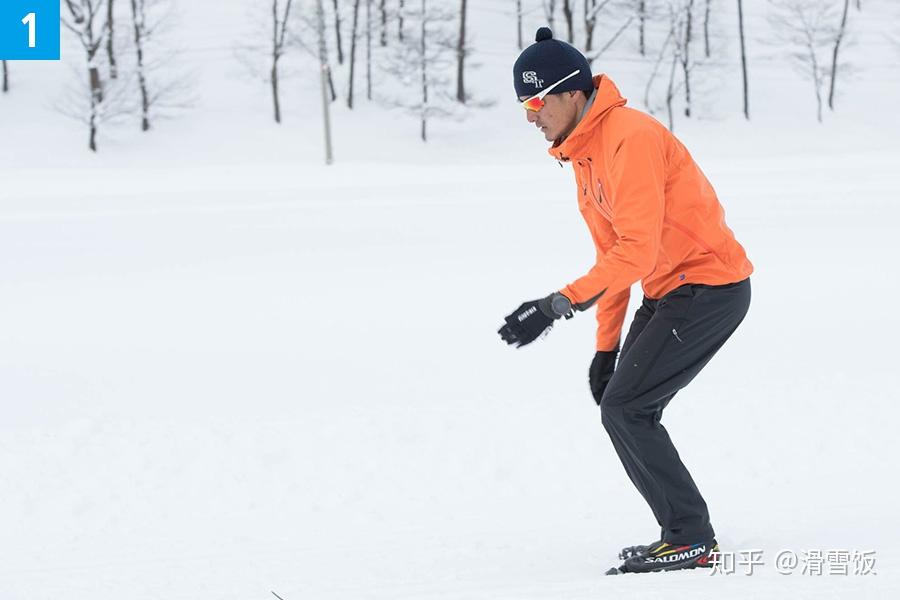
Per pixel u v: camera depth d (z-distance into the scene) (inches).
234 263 463.8
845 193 677.3
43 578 125.3
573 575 113.7
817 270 385.1
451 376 249.6
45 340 308.5
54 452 193.0
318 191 761.0
